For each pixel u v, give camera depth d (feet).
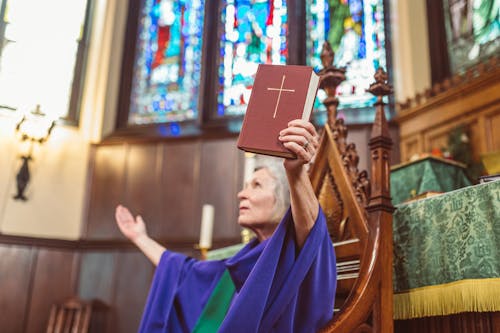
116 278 20.80
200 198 20.99
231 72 23.35
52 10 24.03
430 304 6.28
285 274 5.53
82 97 23.67
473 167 14.67
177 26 24.80
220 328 5.28
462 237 6.14
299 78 5.37
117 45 24.97
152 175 21.95
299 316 5.72
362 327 5.89
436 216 6.52
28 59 22.90
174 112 23.47
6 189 21.26
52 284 20.88
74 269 21.30
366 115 19.63
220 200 20.68
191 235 20.56
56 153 22.45
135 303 20.26
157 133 22.75
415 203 6.84
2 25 22.88
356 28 21.44
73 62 23.89
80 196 22.30
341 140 7.88
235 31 23.88
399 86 19.77
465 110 16.10
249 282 5.39
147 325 7.05
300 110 5.18
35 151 22.07
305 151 4.98
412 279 6.60
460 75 16.61
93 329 20.34
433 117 17.20
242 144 5.08
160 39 24.86
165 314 7.03
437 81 18.89
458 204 6.30
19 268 20.63
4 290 20.24
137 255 20.88
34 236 21.15
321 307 5.72
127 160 22.47
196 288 7.01
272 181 6.83
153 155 22.25
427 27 19.84
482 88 15.75
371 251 6.43
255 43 23.39
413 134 17.85
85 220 21.93
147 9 25.49
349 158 7.61
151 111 23.80
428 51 19.56
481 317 5.97
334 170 7.75
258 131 5.12
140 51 24.91
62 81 23.32
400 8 20.80
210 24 24.09
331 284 5.82
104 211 21.94
